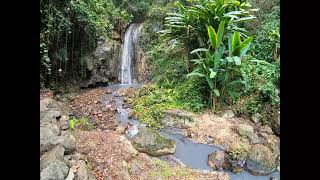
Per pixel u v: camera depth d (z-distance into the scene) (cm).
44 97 489
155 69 768
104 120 508
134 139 388
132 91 693
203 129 466
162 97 578
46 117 344
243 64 537
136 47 869
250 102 507
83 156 307
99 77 761
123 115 547
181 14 611
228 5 561
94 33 731
